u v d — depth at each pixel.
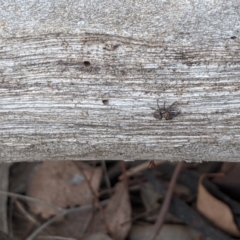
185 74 0.12
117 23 0.11
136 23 0.11
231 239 0.18
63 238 0.19
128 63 0.11
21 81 0.12
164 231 0.19
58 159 0.14
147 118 0.12
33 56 0.12
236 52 0.11
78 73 0.12
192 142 0.12
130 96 0.12
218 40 0.11
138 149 0.13
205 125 0.12
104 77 0.12
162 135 0.12
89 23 0.11
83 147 0.13
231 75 0.11
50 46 0.12
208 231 0.18
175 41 0.11
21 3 0.11
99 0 0.11
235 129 0.12
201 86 0.12
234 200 0.19
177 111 0.12
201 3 0.11
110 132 0.12
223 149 0.13
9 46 0.12
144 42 0.11
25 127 0.13
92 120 0.12
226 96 0.12
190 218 0.19
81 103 0.12
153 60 0.11
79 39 0.11
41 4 0.11
